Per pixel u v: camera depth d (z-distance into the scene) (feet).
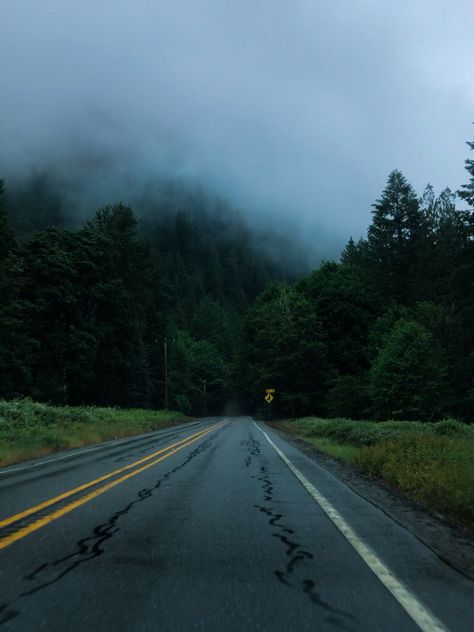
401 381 144.15
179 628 13.12
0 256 156.04
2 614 14.05
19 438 72.90
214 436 100.17
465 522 25.41
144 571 17.87
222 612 14.16
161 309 288.92
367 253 324.80
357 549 20.54
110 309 192.85
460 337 172.04
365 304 231.09
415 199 311.68
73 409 123.75
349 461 52.16
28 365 151.84
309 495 33.12
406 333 151.12
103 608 14.46
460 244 278.46
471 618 13.78
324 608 14.44
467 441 49.44
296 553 20.07
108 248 196.24
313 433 104.17
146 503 30.48
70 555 19.84
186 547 20.99
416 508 29.04
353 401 163.02
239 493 33.88
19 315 144.25
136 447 74.64
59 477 42.52
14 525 24.95
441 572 17.63
